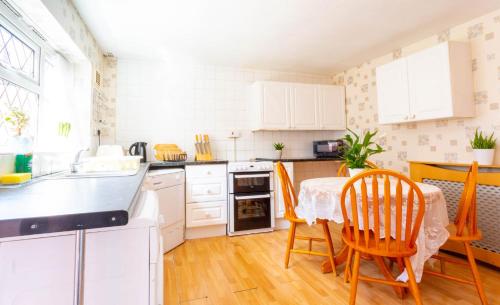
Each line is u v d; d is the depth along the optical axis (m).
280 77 3.83
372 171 1.32
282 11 2.18
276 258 2.29
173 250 2.51
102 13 2.14
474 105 2.29
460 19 2.34
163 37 2.62
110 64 3.10
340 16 2.27
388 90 2.77
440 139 2.59
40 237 0.73
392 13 2.23
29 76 1.72
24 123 1.43
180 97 3.34
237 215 2.93
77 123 2.42
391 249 1.37
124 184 1.07
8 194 0.85
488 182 2.05
